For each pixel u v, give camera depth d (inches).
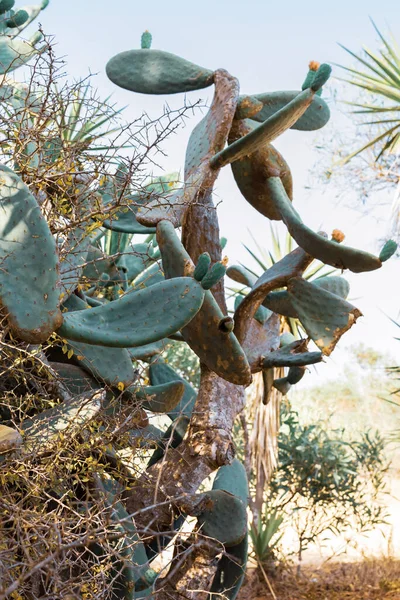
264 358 127.9
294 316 119.2
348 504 289.1
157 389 112.7
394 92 318.7
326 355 108.4
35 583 77.5
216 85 122.2
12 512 78.4
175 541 108.2
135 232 130.2
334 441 277.3
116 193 101.0
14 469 84.7
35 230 83.5
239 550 113.3
